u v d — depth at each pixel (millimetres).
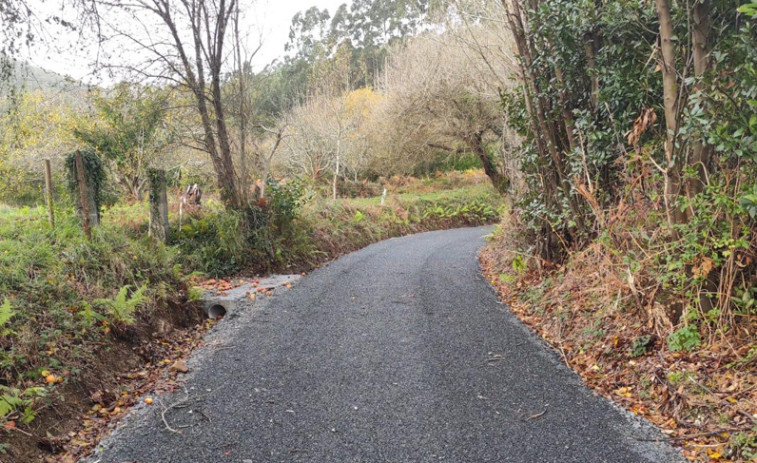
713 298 4844
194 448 3818
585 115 7312
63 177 10180
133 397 4762
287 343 6219
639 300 5555
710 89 4758
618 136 6535
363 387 4898
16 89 7035
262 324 7031
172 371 5375
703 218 4703
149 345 5906
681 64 5434
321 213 16609
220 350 6035
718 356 4391
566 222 8281
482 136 25516
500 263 11336
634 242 5754
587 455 3643
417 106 23750
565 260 8492
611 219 6137
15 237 7219
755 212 4039
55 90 10617
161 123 12109
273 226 11789
